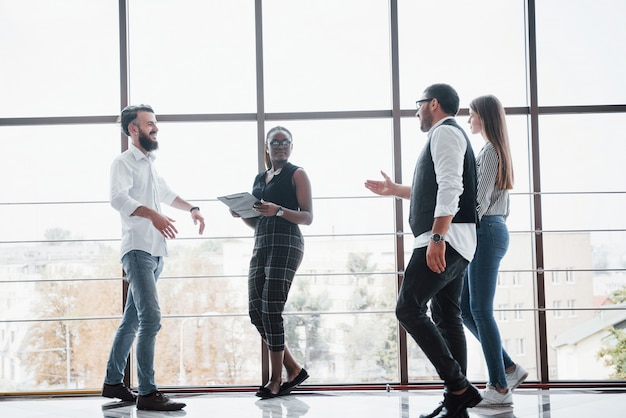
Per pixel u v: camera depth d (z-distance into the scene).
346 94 3.36
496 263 2.60
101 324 3.26
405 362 3.23
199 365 3.27
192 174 3.34
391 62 3.32
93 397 3.12
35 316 3.27
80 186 3.30
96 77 3.33
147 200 2.89
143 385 2.72
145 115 2.88
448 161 2.15
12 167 3.29
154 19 3.37
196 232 3.31
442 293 2.33
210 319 3.29
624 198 3.27
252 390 3.19
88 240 3.28
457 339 2.31
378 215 3.33
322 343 3.29
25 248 3.28
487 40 3.35
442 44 3.35
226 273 3.31
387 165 3.35
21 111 3.31
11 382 3.24
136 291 2.74
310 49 3.37
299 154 3.34
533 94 3.27
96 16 3.34
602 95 3.30
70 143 3.31
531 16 3.29
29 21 3.33
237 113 3.32
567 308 3.23
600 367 3.24
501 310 3.24
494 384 2.64
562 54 3.32
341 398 2.95
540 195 3.27
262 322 3.00
